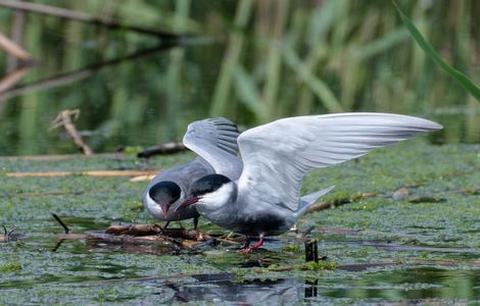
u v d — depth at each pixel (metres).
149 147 15.14
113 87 20.05
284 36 24.42
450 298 8.59
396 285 9.03
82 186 13.22
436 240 10.62
